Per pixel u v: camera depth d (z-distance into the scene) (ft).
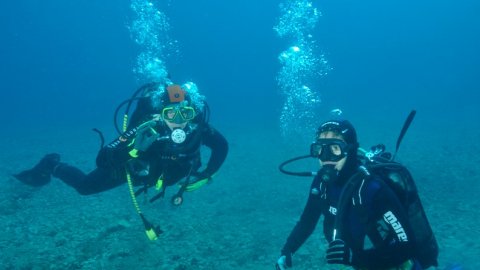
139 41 35.73
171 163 11.27
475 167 29.60
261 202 24.12
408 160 33.35
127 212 21.74
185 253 16.62
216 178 29.76
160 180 11.35
